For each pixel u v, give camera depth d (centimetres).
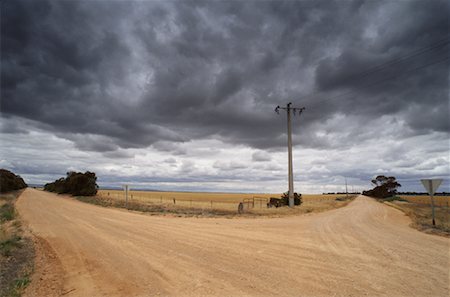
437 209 4278
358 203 5712
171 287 662
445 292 620
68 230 1566
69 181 7175
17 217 2175
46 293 648
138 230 1561
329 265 838
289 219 2277
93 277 755
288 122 4000
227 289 642
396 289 638
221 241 1227
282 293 616
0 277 750
